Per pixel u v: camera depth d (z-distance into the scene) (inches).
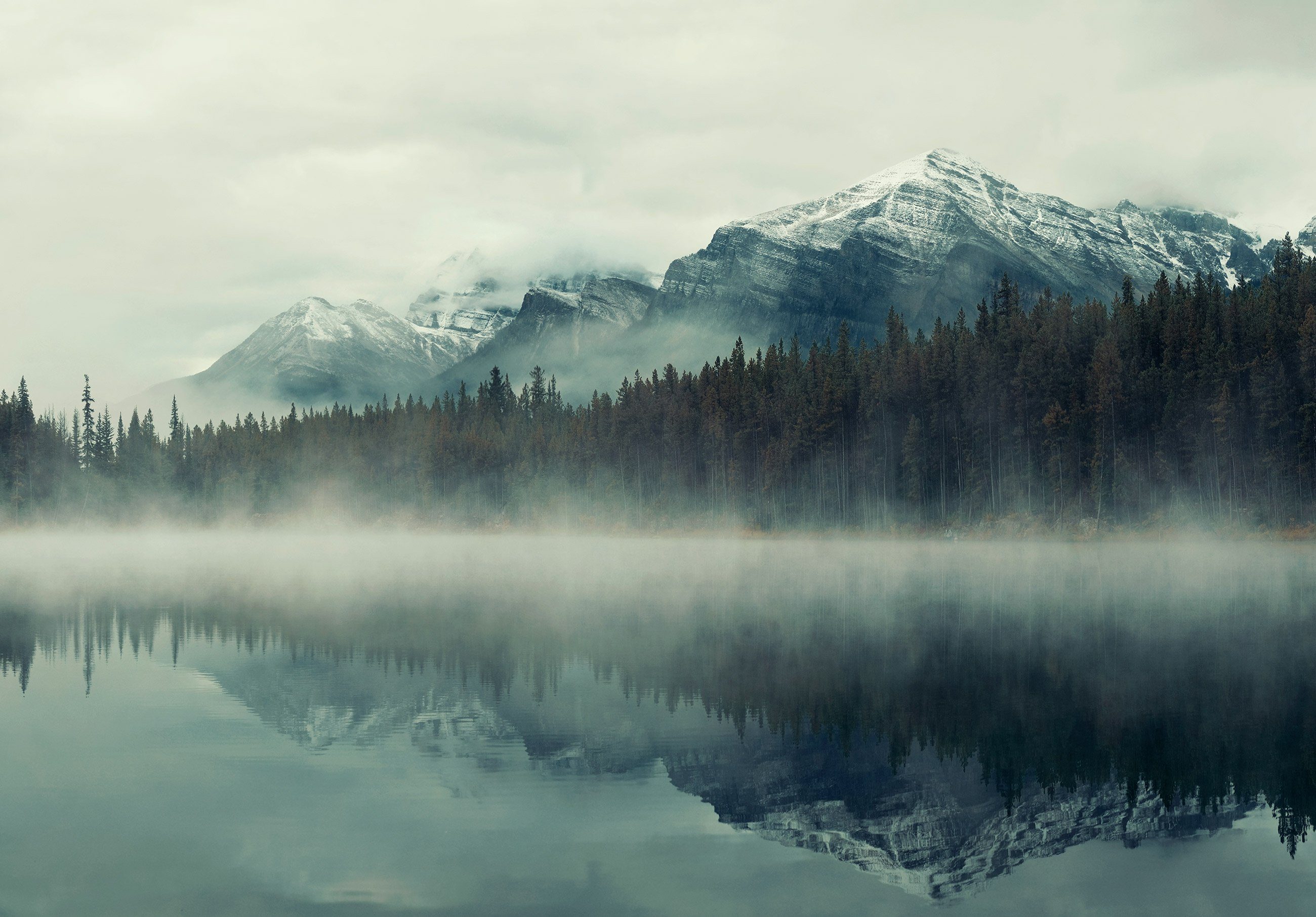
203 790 928.3
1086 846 800.3
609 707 1231.5
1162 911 686.5
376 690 1338.6
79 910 686.5
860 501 5319.9
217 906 692.1
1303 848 789.9
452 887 727.1
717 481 5969.5
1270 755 1014.4
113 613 2229.3
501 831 831.1
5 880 731.4
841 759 1016.2
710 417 6087.6
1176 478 4394.7
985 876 743.7
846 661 1530.5
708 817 864.3
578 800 904.9
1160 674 1408.7
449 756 1033.5
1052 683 1350.9
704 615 2103.8
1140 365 4788.4
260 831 828.6
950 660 1528.1
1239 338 4547.2
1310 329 4190.5
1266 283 5078.7
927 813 872.3
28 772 981.8
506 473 7190.0
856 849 796.6
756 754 1035.9
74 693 1336.1
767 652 1619.1
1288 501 4111.7
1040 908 689.0
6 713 1228.5
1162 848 796.6
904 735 1101.1
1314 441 4047.7
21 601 2536.9
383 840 812.0
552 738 1094.4
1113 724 1131.9
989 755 1027.9
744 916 678.5
